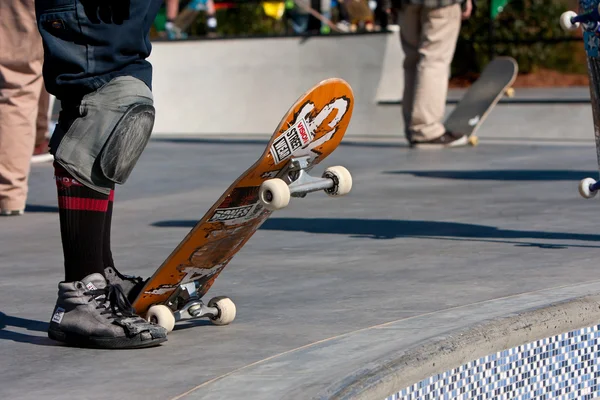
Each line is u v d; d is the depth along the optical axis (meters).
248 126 16.39
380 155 11.92
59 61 3.68
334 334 3.81
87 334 3.68
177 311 3.93
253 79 16.30
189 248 3.67
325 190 3.78
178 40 16.73
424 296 4.49
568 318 4.02
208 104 16.62
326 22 18.67
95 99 3.69
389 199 8.12
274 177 3.62
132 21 3.71
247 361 3.45
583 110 13.94
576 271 4.96
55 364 3.50
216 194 8.86
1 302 4.61
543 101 14.19
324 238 6.34
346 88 3.46
